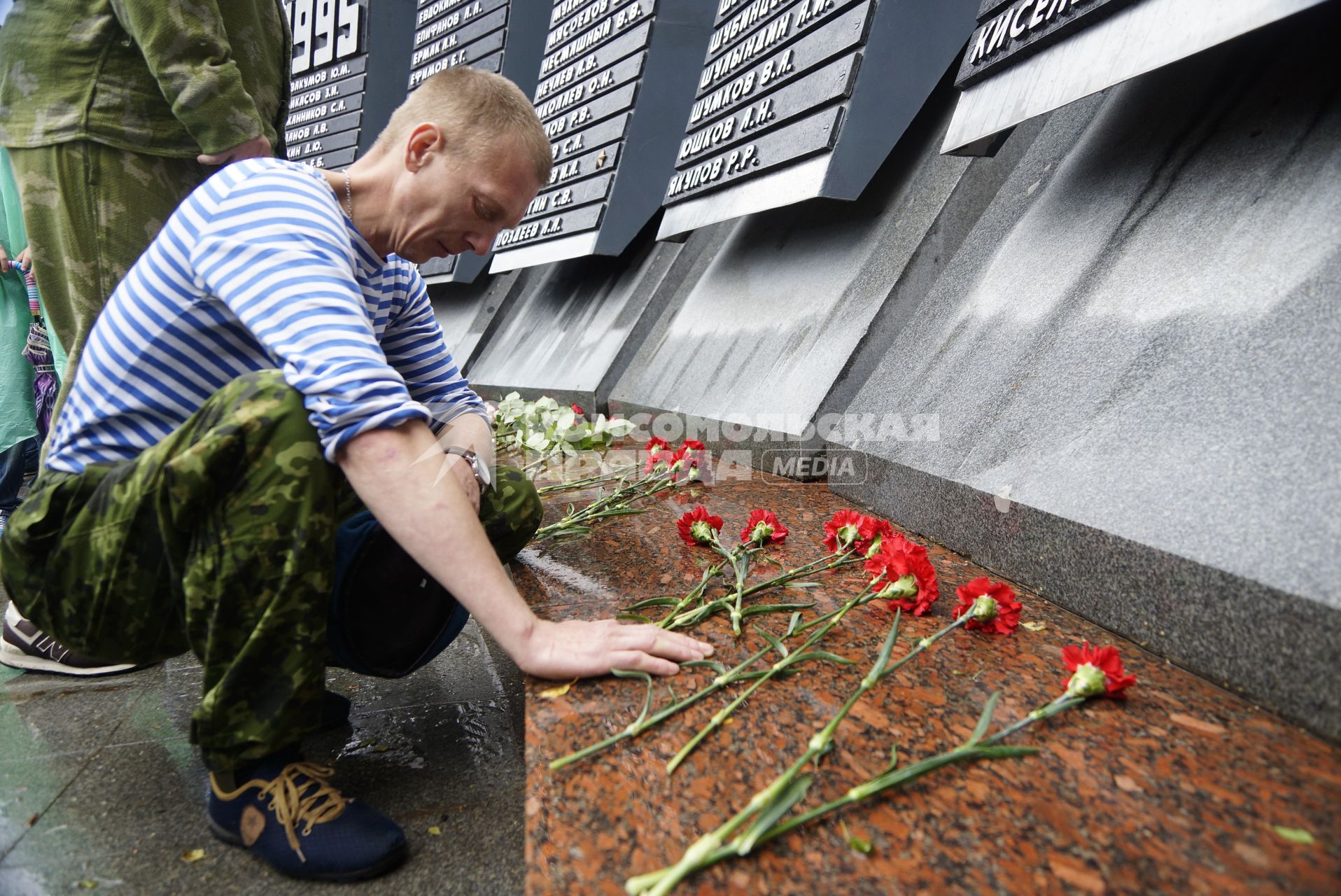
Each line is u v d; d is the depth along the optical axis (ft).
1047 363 6.26
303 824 4.09
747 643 4.71
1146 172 6.44
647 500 8.58
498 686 6.50
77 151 7.77
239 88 7.91
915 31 10.02
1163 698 3.93
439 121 4.61
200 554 3.93
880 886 2.78
